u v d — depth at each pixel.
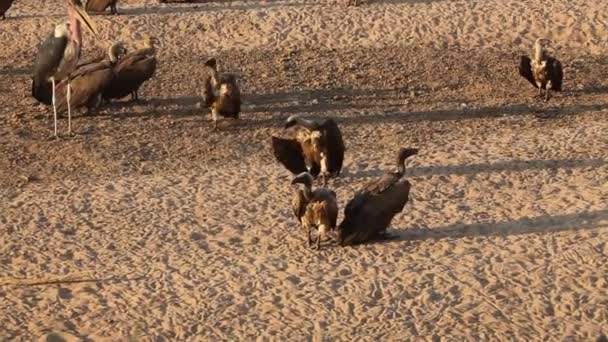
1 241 29.14
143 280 26.80
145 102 39.97
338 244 28.03
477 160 33.91
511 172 32.81
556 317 24.67
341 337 24.09
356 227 27.95
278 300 25.61
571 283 25.92
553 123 37.62
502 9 46.19
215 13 46.56
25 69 43.38
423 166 33.53
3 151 35.75
